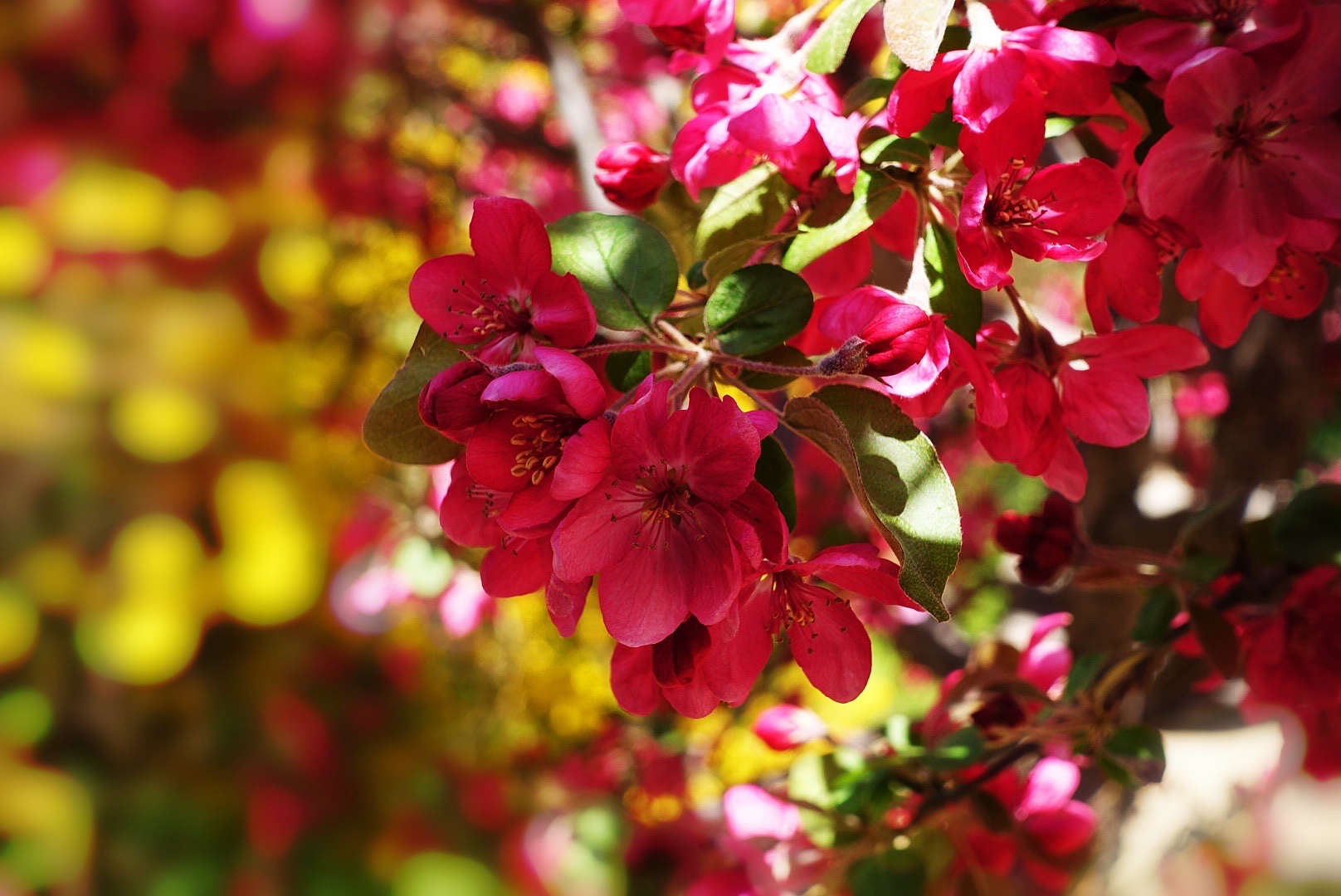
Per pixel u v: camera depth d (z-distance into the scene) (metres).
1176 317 0.58
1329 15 0.43
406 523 0.79
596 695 1.08
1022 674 0.59
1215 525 0.66
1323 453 1.65
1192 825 0.68
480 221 0.41
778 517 0.39
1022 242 0.43
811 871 0.55
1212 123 0.43
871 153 0.44
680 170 0.45
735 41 0.46
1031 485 1.91
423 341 0.42
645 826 0.58
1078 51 0.42
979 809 0.54
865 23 0.83
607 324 0.43
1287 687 0.52
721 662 0.41
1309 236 0.44
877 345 0.40
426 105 0.88
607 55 1.17
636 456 0.39
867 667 0.42
